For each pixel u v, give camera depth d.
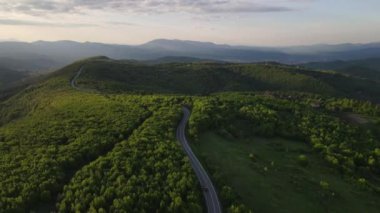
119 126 89.38
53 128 91.44
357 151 98.00
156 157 68.19
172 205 51.75
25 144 80.25
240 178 70.75
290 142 101.00
